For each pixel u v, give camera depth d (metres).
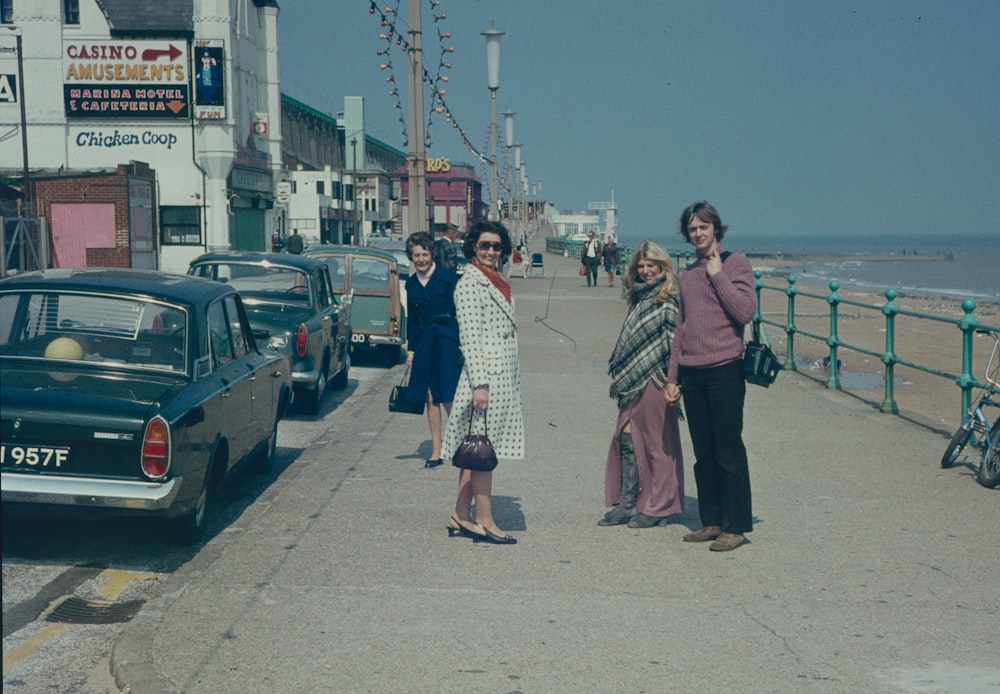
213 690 4.50
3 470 6.42
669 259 7.03
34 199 44.78
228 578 6.01
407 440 10.41
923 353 24.06
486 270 6.66
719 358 6.59
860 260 174.12
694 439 6.80
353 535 6.93
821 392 13.77
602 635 5.19
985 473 8.38
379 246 31.11
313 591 5.79
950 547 6.75
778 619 5.43
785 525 7.25
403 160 157.62
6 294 7.31
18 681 4.82
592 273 39.81
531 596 5.75
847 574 6.19
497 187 41.59
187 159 49.88
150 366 7.09
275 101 59.88
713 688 4.58
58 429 6.39
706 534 6.85
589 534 7.01
